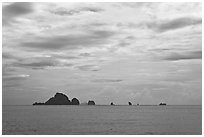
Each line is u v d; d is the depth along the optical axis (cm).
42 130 5772
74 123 7238
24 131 5684
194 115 11112
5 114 11925
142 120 8288
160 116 10375
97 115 11288
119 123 7181
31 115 11119
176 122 7456
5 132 5459
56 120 8256
